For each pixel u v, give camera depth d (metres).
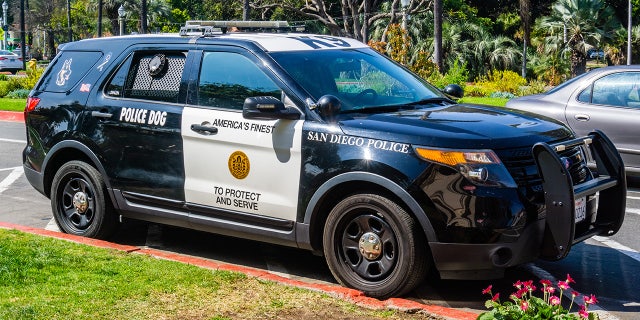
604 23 50.25
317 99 6.18
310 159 6.01
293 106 6.20
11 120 19.77
